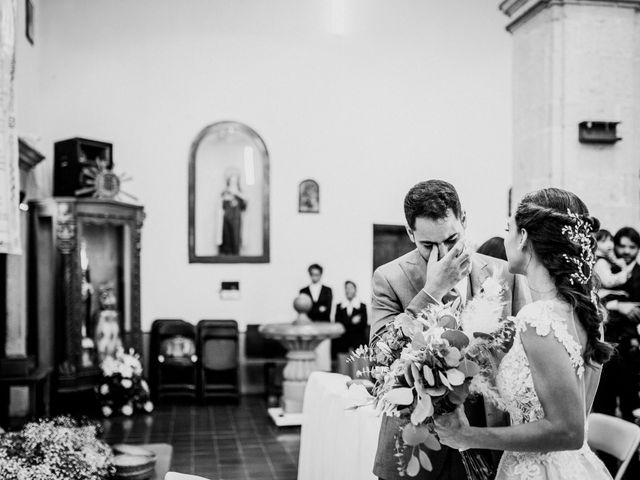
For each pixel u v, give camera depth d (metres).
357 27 10.32
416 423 1.89
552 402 1.85
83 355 8.34
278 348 9.70
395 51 10.44
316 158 10.17
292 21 10.13
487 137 10.68
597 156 5.54
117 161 9.62
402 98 10.45
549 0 5.49
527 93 5.84
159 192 9.73
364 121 10.33
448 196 2.31
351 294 9.95
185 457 6.36
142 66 9.72
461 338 1.96
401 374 2.00
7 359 7.01
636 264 5.42
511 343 2.10
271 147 10.04
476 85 10.66
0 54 4.54
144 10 9.73
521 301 2.41
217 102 9.92
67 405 8.26
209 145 9.97
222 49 9.95
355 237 10.24
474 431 1.93
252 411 8.62
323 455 4.10
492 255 2.92
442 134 10.56
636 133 5.60
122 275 8.94
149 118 9.73
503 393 2.07
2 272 7.27
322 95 10.21
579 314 2.00
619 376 5.25
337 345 9.85
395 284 2.52
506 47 10.74
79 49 9.52
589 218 2.09
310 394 4.58
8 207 4.56
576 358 1.90
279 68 10.09
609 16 5.54
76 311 8.16
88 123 9.52
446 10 10.60
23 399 7.11
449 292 2.39
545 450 1.86
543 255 2.02
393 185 10.40
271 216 10.02
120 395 8.34
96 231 8.72
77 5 9.53
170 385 9.22
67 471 3.70
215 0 9.95
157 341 9.27
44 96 9.41
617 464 4.88
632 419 5.20
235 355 9.27
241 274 9.89
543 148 5.60
